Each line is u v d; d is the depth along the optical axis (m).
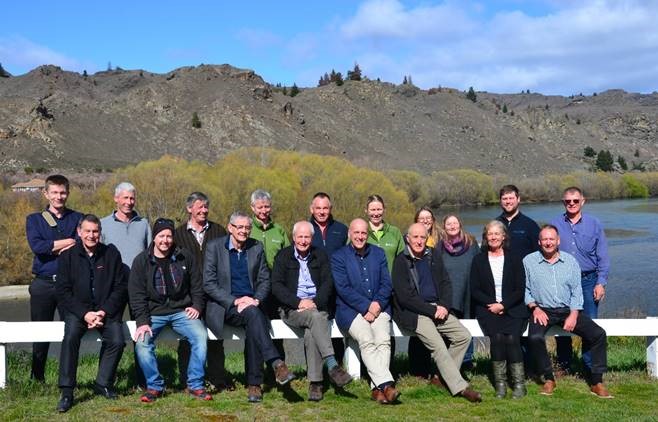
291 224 51.03
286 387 6.57
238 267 6.59
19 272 38.03
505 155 174.38
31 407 5.96
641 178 113.75
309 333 6.34
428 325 6.57
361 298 6.51
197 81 165.25
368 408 5.96
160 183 47.94
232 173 54.19
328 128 164.62
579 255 7.34
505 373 6.43
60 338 6.43
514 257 6.65
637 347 9.30
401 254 6.81
